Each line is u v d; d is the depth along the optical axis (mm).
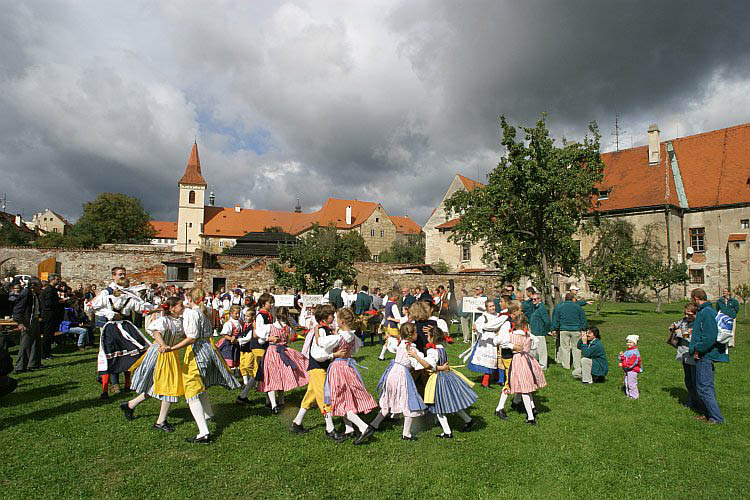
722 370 10672
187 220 91125
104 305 7965
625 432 6617
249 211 97188
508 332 8852
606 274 22922
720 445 6172
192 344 6277
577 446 6051
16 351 12805
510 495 4734
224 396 8336
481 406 7832
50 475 4934
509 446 6016
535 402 8133
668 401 8219
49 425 6430
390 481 4973
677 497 4785
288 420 6945
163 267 30844
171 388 6078
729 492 4875
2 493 4523
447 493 4746
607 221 37156
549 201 17328
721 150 39906
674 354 12602
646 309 29031
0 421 6562
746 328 18125
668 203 36594
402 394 6098
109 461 5328
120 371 7887
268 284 28344
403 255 67438
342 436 6121
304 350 7578
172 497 4559
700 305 7379
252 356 8750
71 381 9141
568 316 10781
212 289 27844
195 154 94438
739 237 34938
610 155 44281
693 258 37719
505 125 17250
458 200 18812
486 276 31062
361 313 14492
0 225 58500
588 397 8477
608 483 5055
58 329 13312
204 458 5457
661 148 42188
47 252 30125
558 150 17234
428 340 6395
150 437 6047
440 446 5977
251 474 5078
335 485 4863
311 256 19328
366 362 11609
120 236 75812
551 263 18422
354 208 87188
